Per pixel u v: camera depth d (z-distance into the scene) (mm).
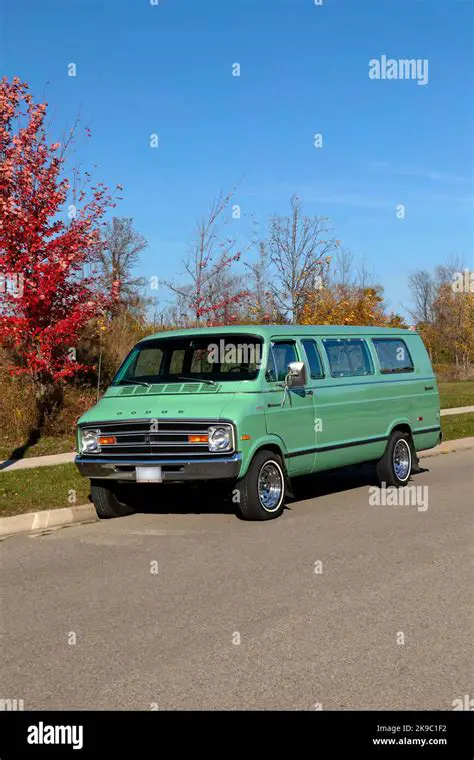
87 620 6156
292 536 8867
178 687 4840
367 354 11984
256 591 6793
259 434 9625
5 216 15203
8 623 6137
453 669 5035
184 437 9398
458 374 44125
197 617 6145
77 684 4938
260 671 5043
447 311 48188
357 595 6617
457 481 12641
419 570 7344
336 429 11000
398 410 12258
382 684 4828
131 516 10414
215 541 8727
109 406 10141
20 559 8219
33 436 16234
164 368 10484
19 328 15398
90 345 20250
